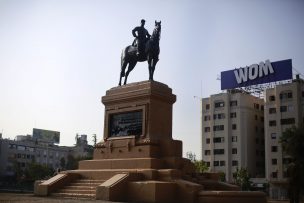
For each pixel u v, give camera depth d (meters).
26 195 25.17
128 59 28.36
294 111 80.38
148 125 25.14
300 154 39.22
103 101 27.91
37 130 131.00
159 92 26.05
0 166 111.00
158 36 27.20
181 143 25.42
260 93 89.38
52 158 126.00
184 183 20.89
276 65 85.50
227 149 88.38
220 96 91.75
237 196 19.66
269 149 82.56
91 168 26.36
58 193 23.80
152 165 23.28
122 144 25.77
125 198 21.42
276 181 79.00
